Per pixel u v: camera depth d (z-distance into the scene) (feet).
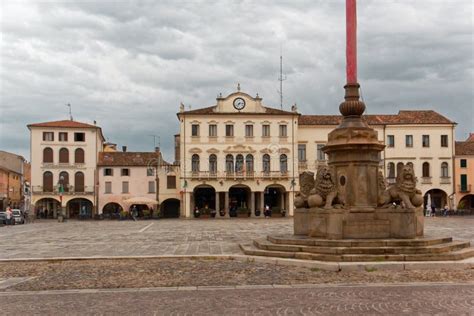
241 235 91.71
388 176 239.50
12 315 29.40
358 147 54.49
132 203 221.87
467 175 241.55
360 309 29.50
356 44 57.31
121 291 36.19
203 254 56.39
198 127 230.07
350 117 56.90
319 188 55.01
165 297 33.88
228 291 35.53
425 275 41.24
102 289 37.17
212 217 224.94
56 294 35.60
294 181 229.86
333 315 28.12
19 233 114.11
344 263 44.91
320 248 48.62
